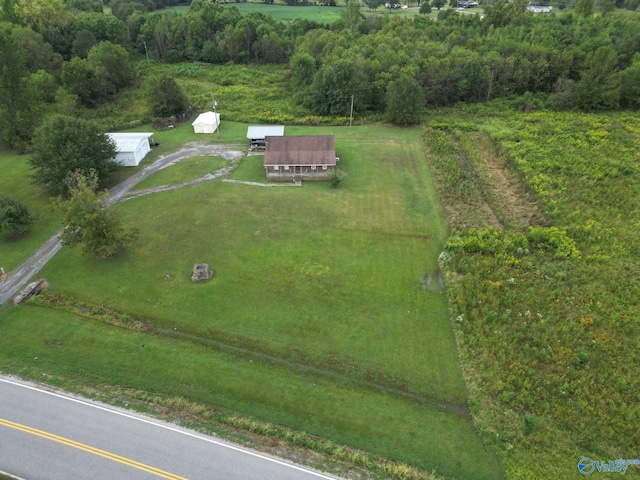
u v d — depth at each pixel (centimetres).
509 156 5541
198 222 4338
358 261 3834
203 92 8194
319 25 10956
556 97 7212
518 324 3088
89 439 2309
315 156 5216
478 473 2245
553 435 2412
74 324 3131
